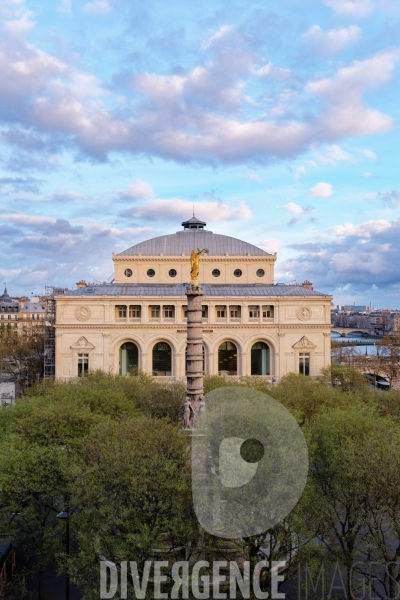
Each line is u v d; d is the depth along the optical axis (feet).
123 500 153.89
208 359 414.21
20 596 167.73
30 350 536.83
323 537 159.33
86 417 220.23
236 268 486.79
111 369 400.67
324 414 206.08
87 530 155.74
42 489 169.37
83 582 158.20
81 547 154.81
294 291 433.48
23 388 463.42
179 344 412.77
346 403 270.26
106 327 408.46
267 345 422.41
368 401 286.25
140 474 151.94
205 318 416.87
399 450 157.89
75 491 158.30
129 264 484.33
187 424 212.43
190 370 223.51
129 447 162.50
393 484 147.95
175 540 153.69
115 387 299.79
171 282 484.33
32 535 167.53
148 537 143.43
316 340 417.69
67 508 169.78
